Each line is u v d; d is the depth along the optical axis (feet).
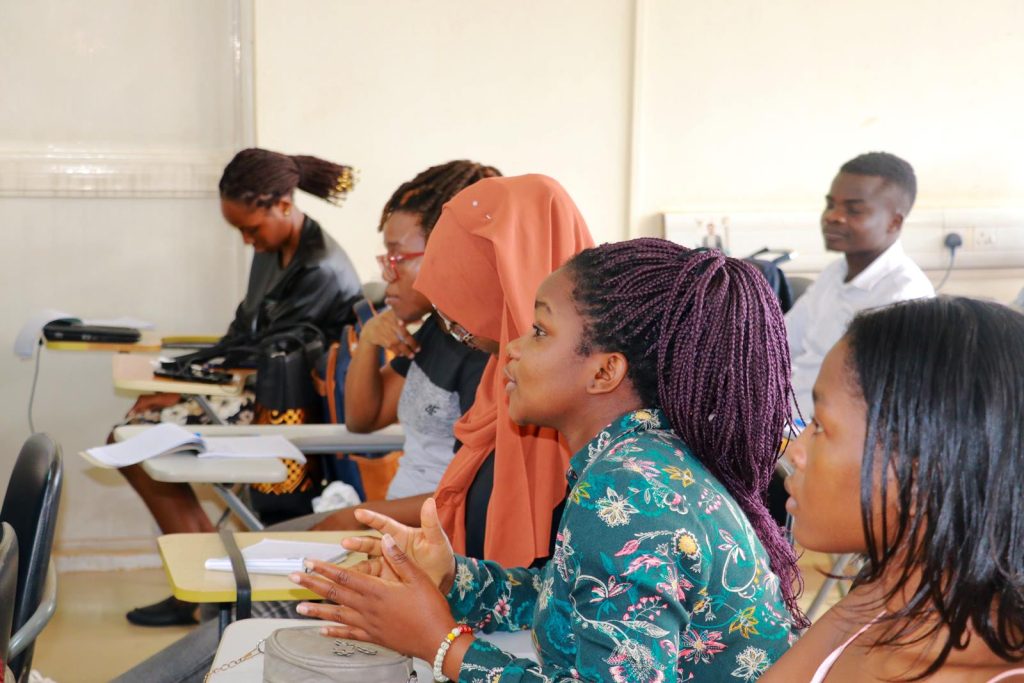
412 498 6.56
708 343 3.47
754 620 3.26
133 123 12.21
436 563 3.84
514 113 12.59
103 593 11.59
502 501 4.94
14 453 12.41
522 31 12.46
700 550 3.10
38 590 5.03
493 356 5.64
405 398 6.98
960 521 2.15
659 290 3.52
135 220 12.39
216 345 10.61
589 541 3.10
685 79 12.85
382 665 3.66
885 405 2.23
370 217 12.51
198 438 7.23
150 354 11.03
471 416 5.62
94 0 11.98
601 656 3.00
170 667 5.48
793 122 13.12
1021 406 2.15
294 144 12.24
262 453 7.35
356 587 3.41
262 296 11.14
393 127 12.40
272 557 5.22
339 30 12.13
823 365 2.44
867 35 13.07
